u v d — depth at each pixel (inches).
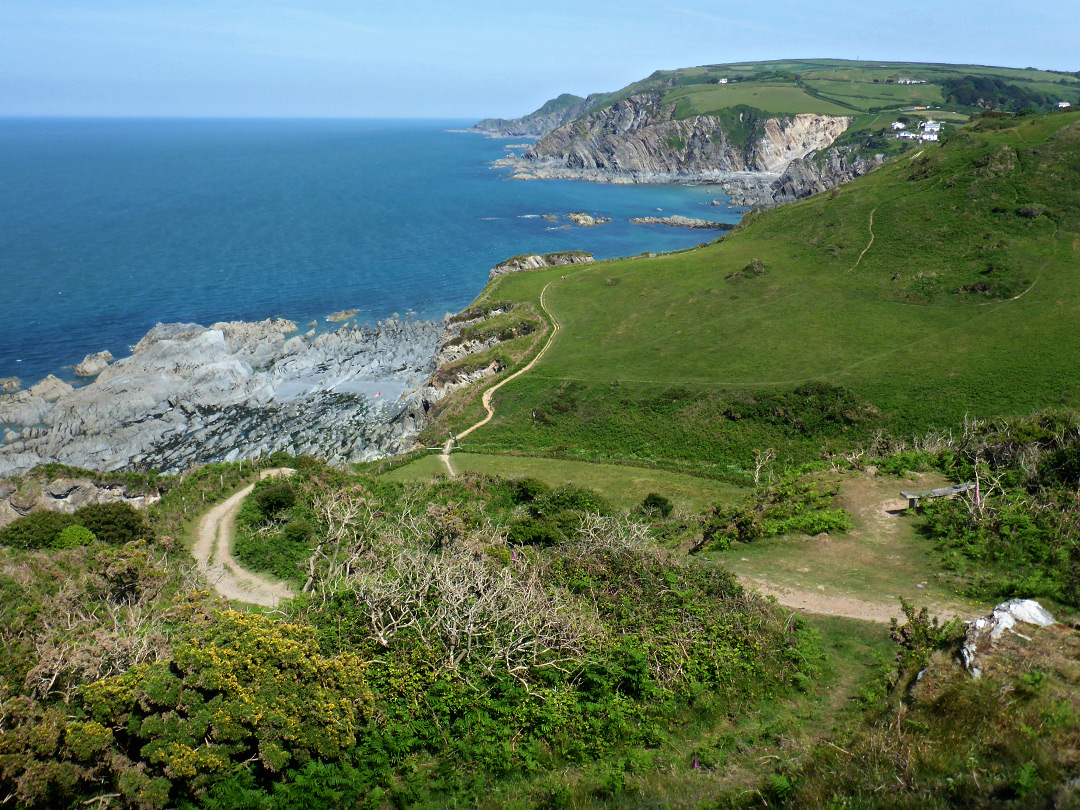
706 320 3245.6
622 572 910.4
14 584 1062.4
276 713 597.0
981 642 602.2
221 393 3075.8
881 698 626.8
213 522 1528.1
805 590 875.4
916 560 932.0
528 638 752.3
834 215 4047.7
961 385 2341.3
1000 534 924.0
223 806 565.0
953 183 3838.6
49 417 2795.3
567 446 2383.1
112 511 1434.5
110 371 3166.8
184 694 595.8
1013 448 1203.9
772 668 701.3
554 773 601.0
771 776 544.1
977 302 2965.1
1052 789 418.0
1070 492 997.2
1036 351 2480.3
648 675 701.9
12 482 2073.1
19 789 539.8
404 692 685.3
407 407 3036.4
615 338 3228.3
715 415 2438.5
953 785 452.8
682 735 634.8
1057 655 561.3
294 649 643.5
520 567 926.4
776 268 3666.3
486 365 3110.2
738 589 849.5
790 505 1188.5
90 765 569.9
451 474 1991.9
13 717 599.8
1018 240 3282.5
